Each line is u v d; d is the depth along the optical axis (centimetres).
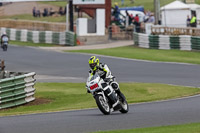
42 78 8312
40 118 4053
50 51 13125
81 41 15462
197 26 14938
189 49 12350
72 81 7838
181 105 4762
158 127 3219
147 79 7781
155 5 15238
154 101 5425
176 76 8069
